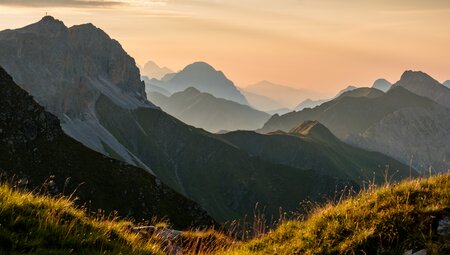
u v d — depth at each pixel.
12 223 9.22
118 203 121.50
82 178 125.69
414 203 10.59
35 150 126.44
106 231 10.81
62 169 126.44
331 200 12.62
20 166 117.31
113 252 9.63
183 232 15.46
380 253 9.34
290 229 12.08
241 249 12.14
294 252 10.77
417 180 11.74
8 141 120.75
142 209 120.69
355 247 9.80
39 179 118.38
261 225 12.95
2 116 124.56
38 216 10.04
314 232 11.11
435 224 9.57
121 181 128.75
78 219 10.88
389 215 10.22
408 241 9.40
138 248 10.70
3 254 8.11
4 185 11.29
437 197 10.49
